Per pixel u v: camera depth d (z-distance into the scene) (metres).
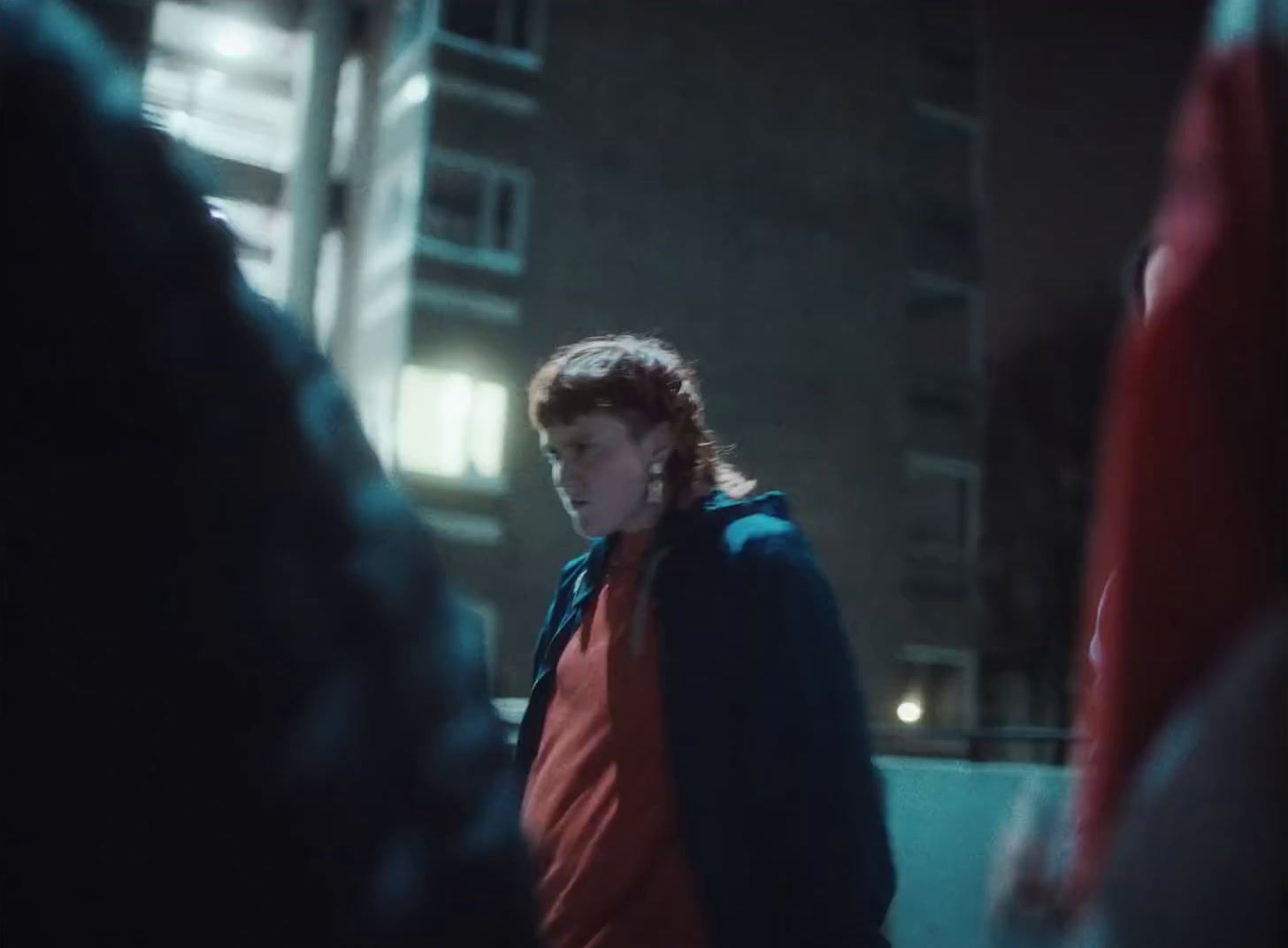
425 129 15.27
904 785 2.84
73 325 0.42
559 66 16.73
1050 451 19.45
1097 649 0.57
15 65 0.43
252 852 0.43
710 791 1.66
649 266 17.09
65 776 0.41
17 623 0.41
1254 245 0.49
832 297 18.81
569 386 1.88
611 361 1.88
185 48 11.27
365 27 12.90
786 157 18.77
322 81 11.53
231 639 0.43
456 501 14.52
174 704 0.42
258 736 0.43
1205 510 0.49
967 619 19.09
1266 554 0.48
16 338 0.42
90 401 0.42
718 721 1.68
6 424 0.42
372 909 0.45
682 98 17.89
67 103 0.44
